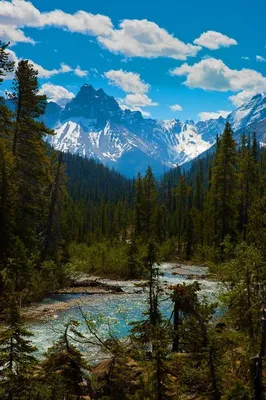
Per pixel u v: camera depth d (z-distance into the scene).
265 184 64.81
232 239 52.38
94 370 12.80
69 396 9.95
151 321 16.19
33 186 36.66
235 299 14.20
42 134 36.75
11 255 30.38
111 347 11.90
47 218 39.59
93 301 31.77
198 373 9.99
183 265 56.84
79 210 109.50
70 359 10.43
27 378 9.55
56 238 40.25
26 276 30.08
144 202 76.56
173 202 112.25
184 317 15.27
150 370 10.05
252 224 22.50
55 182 39.22
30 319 25.41
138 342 15.41
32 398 9.28
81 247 56.38
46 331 22.53
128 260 44.12
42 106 36.16
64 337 10.78
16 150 35.53
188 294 15.58
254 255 14.53
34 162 36.72
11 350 9.80
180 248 70.69
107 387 10.98
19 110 35.28
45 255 38.16
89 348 19.14
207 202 61.12
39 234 38.97
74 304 30.34
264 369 11.05
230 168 54.66
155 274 18.64
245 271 14.09
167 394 10.21
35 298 30.84
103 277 44.78
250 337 11.92
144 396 9.89
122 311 27.42
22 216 34.97
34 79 35.06
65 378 10.05
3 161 30.94
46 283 32.94
